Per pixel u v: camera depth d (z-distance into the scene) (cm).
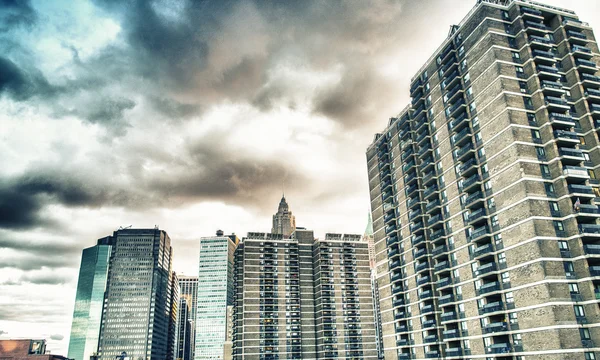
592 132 6969
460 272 7844
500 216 6950
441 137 8862
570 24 7656
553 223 6406
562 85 7362
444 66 8769
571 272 6184
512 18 7788
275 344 16038
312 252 18188
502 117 7112
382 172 11044
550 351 5809
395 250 10044
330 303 16888
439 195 8762
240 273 17600
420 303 9006
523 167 6644
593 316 5875
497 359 6744
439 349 8325
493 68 7406
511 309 6512
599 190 6750
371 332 16938
